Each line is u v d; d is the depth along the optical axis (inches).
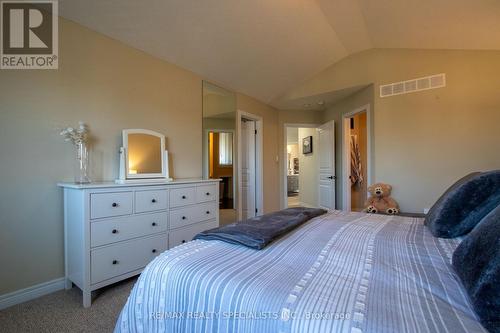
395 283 31.8
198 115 136.2
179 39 110.1
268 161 205.8
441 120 135.6
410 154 142.6
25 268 77.5
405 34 128.8
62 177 84.7
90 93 91.9
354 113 176.7
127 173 99.0
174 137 122.8
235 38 120.0
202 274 35.1
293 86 184.2
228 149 276.1
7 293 74.0
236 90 168.4
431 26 116.0
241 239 46.9
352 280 32.6
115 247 80.6
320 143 220.1
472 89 130.0
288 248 45.3
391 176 147.3
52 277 82.7
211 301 31.9
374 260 39.5
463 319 24.5
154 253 91.7
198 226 110.1
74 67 87.7
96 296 79.4
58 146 84.0
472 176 55.8
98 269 76.3
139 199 87.3
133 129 103.3
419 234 54.2
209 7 99.4
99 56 94.4
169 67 120.5
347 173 191.0
